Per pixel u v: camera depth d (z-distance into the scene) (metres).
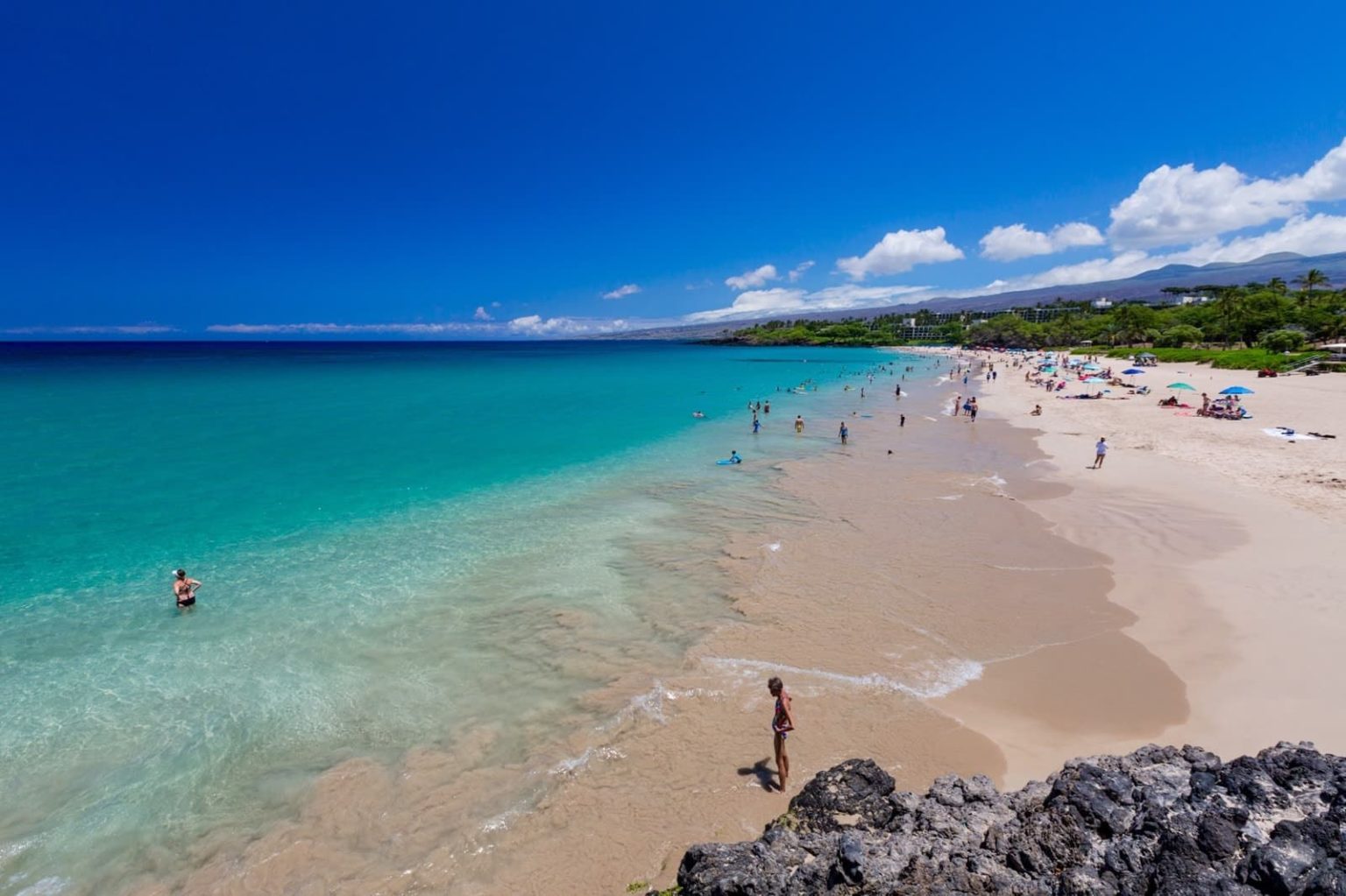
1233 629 13.91
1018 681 12.44
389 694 12.38
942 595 16.33
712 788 9.87
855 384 84.06
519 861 8.67
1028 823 6.82
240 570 18.22
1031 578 17.23
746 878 6.55
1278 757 6.93
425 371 108.69
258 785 10.08
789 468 31.31
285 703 12.09
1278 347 82.31
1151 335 126.81
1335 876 5.17
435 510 24.08
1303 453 29.36
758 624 14.93
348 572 18.14
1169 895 5.59
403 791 9.92
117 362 125.81
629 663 13.36
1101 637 13.98
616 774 10.21
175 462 31.77
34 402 56.94
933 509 23.72
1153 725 10.96
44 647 13.98
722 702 11.99
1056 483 26.92
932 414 51.88
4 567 18.34
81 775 10.24
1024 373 93.38
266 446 36.53
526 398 66.00
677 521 22.72
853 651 13.69
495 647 14.05
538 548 20.00
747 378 95.00
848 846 6.64
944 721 11.27
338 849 8.91
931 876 6.26
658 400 64.12
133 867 8.65
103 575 17.78
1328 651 12.84
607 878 8.34
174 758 10.66
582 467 31.75
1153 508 22.58
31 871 8.56
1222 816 6.19
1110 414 46.53
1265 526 19.92
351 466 31.50
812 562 18.62
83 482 27.67
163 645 14.12
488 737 11.12
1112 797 6.93
